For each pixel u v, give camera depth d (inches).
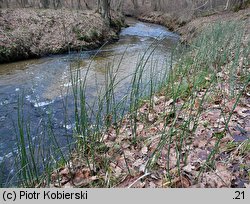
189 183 92.5
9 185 110.3
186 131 115.3
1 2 687.1
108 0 594.9
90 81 254.2
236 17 496.1
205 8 796.6
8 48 343.3
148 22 953.5
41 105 204.7
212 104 143.9
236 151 101.9
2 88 241.8
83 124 122.8
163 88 180.1
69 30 445.7
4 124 176.2
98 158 112.7
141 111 152.2
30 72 291.7
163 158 106.4
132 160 110.2
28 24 421.7
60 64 324.5
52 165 113.0
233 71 174.9
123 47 448.8
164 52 382.0
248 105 136.9
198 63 202.8
